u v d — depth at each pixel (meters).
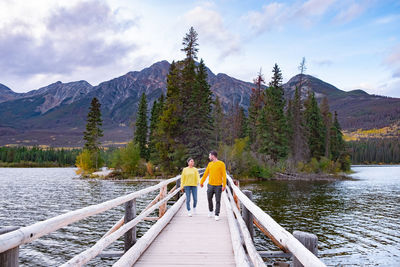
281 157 55.53
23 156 142.88
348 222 16.95
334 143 71.44
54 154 148.75
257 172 50.00
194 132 44.81
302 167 54.97
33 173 74.69
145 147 64.94
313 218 17.95
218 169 7.61
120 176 50.34
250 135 64.19
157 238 5.87
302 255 1.70
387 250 12.02
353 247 12.41
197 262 4.41
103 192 31.47
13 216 18.70
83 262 2.69
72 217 2.59
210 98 48.31
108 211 19.80
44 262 10.48
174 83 47.25
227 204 8.70
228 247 5.23
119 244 12.54
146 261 4.46
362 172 78.06
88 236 13.76
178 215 8.34
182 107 46.75
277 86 59.22
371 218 18.02
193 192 8.39
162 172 50.53
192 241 5.62
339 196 27.89
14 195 29.06
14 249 1.83
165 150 46.53
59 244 12.52
